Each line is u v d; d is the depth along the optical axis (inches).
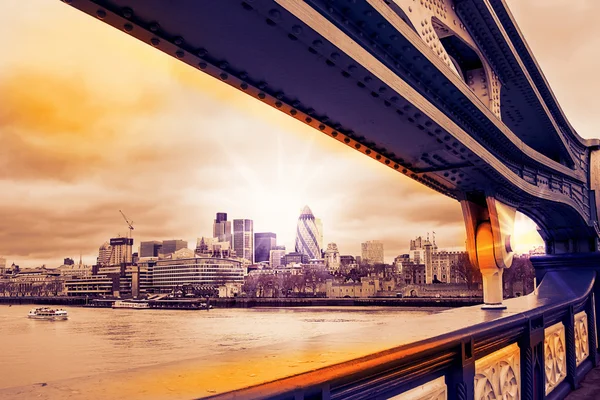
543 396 179.8
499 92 194.5
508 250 182.9
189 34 73.1
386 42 95.9
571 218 271.3
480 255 179.9
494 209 172.1
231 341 1355.8
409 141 126.8
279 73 86.6
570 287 264.2
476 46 169.8
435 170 153.9
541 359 180.2
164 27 71.1
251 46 76.8
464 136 128.4
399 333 105.7
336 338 98.2
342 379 73.5
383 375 86.8
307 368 66.7
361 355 77.9
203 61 80.4
